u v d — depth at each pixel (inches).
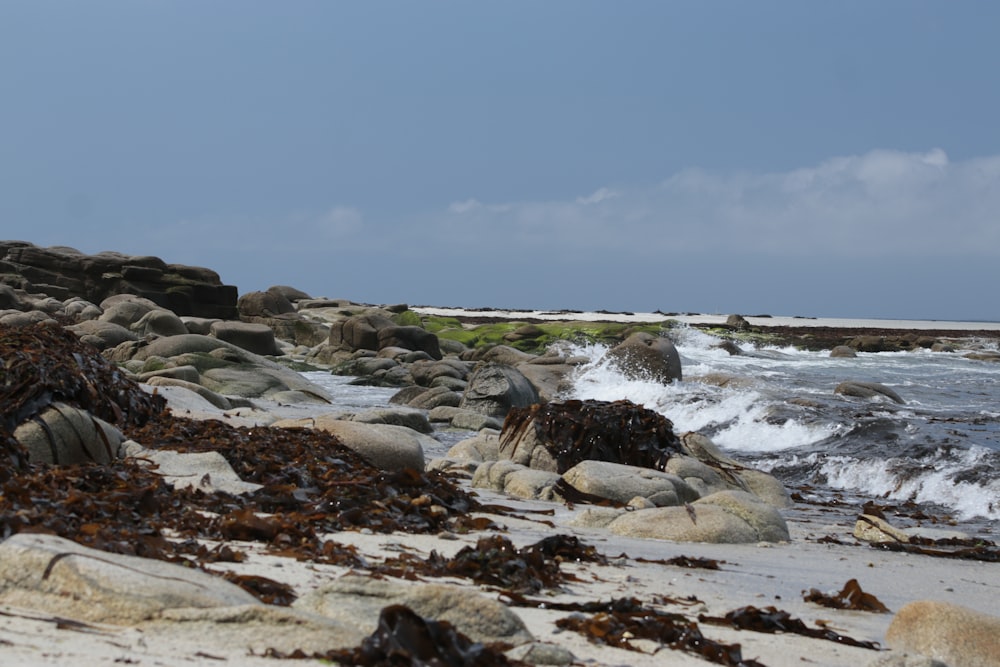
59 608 177.5
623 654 212.5
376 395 1278.3
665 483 513.0
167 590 179.9
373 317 1786.4
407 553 301.4
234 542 288.0
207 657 161.8
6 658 148.3
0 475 318.3
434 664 166.2
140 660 155.9
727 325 2618.1
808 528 510.9
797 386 1236.5
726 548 411.5
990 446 747.4
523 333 2097.7
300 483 414.6
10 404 414.9
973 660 244.8
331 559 271.1
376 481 429.4
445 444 794.8
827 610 304.2
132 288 1983.3
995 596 358.0
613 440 610.5
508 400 1022.4
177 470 401.4
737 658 217.0
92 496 304.3
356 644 172.9
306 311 2427.4
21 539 192.5
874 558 426.6
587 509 454.6
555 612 246.5
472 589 264.1
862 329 3127.5
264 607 176.9
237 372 1107.3
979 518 609.0
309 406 1015.6
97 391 490.3
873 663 213.2
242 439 501.4
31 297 1886.1
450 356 1830.7
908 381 1411.2
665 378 1171.9
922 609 259.9
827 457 753.0
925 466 691.4
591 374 1193.4
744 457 803.4
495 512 438.3
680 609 279.0
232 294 2063.2
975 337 2987.2
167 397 706.2
